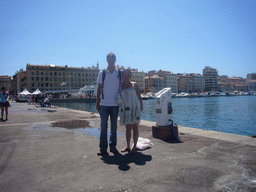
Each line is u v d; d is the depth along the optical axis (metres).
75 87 102.44
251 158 3.16
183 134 5.18
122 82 3.72
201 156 3.29
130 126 3.69
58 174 2.61
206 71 166.38
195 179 2.40
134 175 2.54
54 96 79.19
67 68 100.31
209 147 3.83
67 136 5.20
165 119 4.73
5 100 9.03
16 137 5.08
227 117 24.56
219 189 2.16
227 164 2.90
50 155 3.48
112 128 3.75
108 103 3.70
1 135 5.36
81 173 2.63
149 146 4.00
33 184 2.32
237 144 4.03
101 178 2.46
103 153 3.54
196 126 17.83
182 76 154.50
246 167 2.78
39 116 10.66
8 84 154.50
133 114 3.49
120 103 3.55
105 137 3.58
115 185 2.26
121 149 3.88
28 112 13.88
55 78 96.62
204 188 2.18
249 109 35.84
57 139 4.82
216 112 31.48
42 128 6.55
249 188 2.19
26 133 5.64
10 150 3.84
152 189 2.16
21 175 2.60
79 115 11.23
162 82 136.75
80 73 104.06
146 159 3.18
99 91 3.77
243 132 14.75
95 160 3.18
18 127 6.80
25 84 98.75
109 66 3.81
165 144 4.14
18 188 2.23
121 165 2.93
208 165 2.87
